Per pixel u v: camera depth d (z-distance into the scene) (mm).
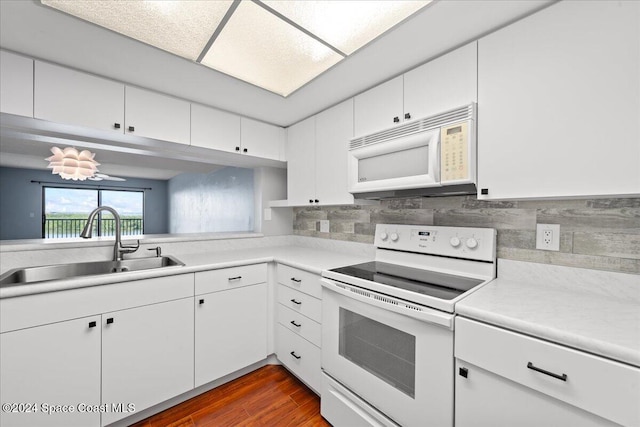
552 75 1049
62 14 1132
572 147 1006
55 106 1497
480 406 956
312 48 1373
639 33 880
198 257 2057
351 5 1091
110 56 1443
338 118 1979
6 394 1192
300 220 2807
